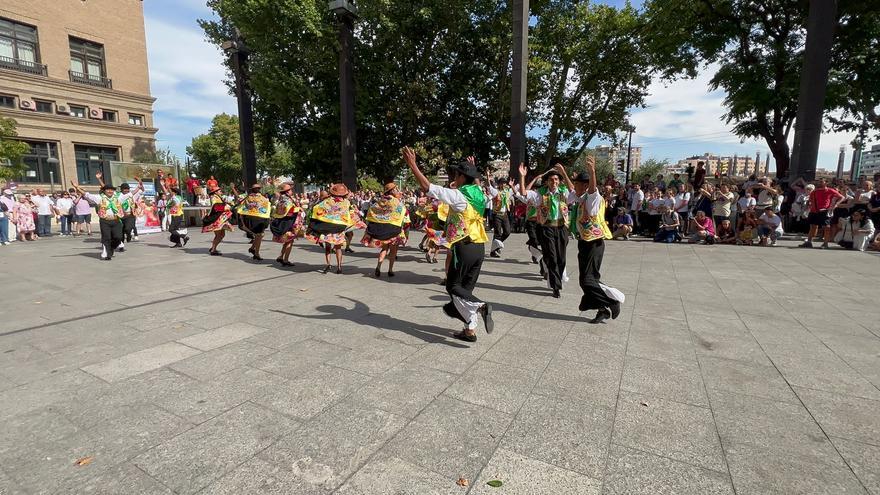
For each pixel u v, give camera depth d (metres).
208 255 9.91
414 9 17.33
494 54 19.09
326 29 16.97
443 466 2.21
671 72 21.16
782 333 4.21
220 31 21.31
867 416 2.67
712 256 9.02
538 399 2.91
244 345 3.96
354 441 2.44
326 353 3.75
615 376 3.26
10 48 26.25
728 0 18.89
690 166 15.30
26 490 2.05
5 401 2.93
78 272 7.79
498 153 21.45
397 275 7.42
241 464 2.24
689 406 2.80
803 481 2.09
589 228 4.55
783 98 18.67
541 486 2.06
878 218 9.75
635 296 5.69
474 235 3.94
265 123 21.08
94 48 30.03
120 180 17.11
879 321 4.58
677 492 2.02
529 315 4.89
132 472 2.19
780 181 15.36
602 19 19.14
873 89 18.16
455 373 3.32
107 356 3.71
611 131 22.28
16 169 20.09
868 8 16.73
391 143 20.34
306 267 8.26
